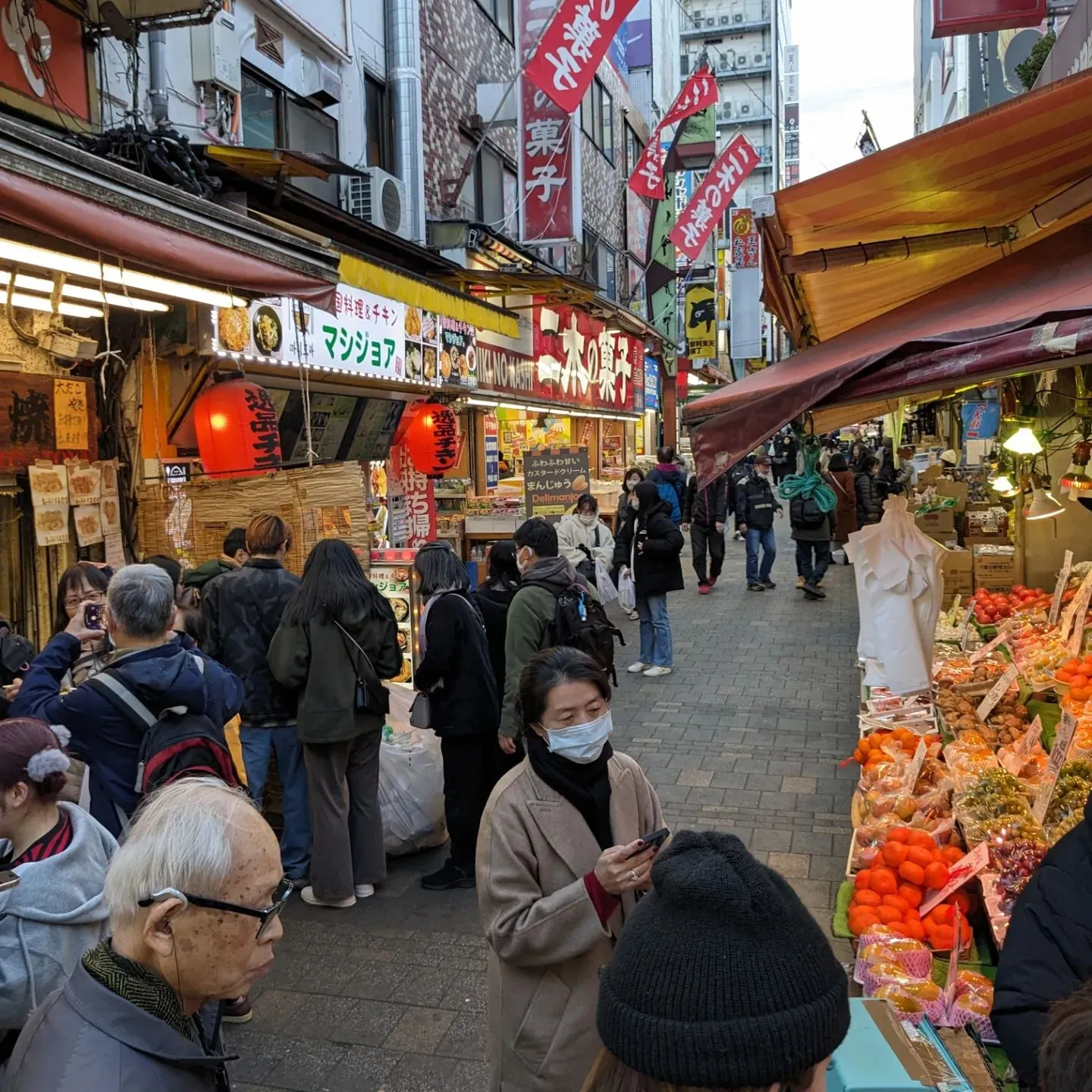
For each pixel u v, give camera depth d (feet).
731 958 3.75
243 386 18.75
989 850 11.60
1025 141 12.22
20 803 7.48
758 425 10.94
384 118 38.14
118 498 19.61
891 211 14.51
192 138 24.79
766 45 235.61
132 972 5.03
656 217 74.79
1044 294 11.56
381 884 16.34
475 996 12.84
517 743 16.46
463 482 42.80
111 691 10.28
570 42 31.81
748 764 21.81
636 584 30.35
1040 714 16.72
